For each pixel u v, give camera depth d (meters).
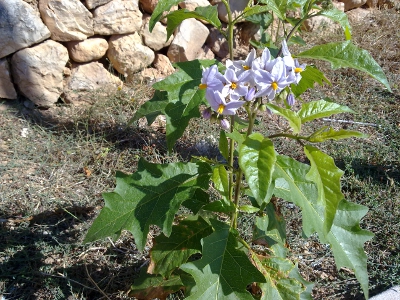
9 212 0.99
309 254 0.97
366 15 2.03
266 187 0.50
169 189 0.63
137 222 0.61
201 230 0.70
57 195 1.05
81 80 1.36
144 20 1.44
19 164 1.11
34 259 0.88
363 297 0.87
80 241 0.93
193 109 0.63
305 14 0.72
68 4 1.26
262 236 0.75
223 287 0.59
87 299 0.84
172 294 0.83
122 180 0.63
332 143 1.28
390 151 1.26
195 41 1.52
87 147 1.19
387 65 1.70
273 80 0.55
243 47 1.67
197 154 1.21
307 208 0.57
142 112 0.72
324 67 1.62
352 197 1.10
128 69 1.42
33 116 1.28
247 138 0.53
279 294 0.66
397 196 1.10
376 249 0.98
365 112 1.44
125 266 0.90
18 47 1.24
